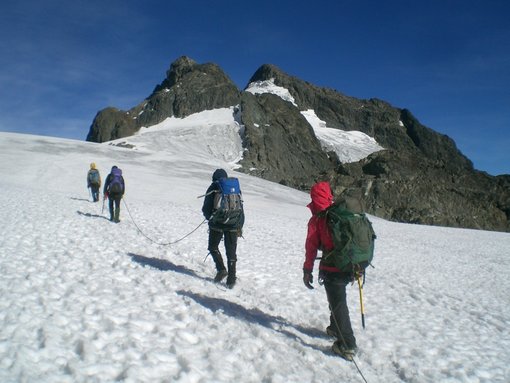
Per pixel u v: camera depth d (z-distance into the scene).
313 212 5.64
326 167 129.88
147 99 172.88
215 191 7.86
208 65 174.25
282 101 146.00
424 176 93.94
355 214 5.25
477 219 86.38
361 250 5.17
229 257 7.86
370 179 89.19
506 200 89.62
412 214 80.38
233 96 163.38
